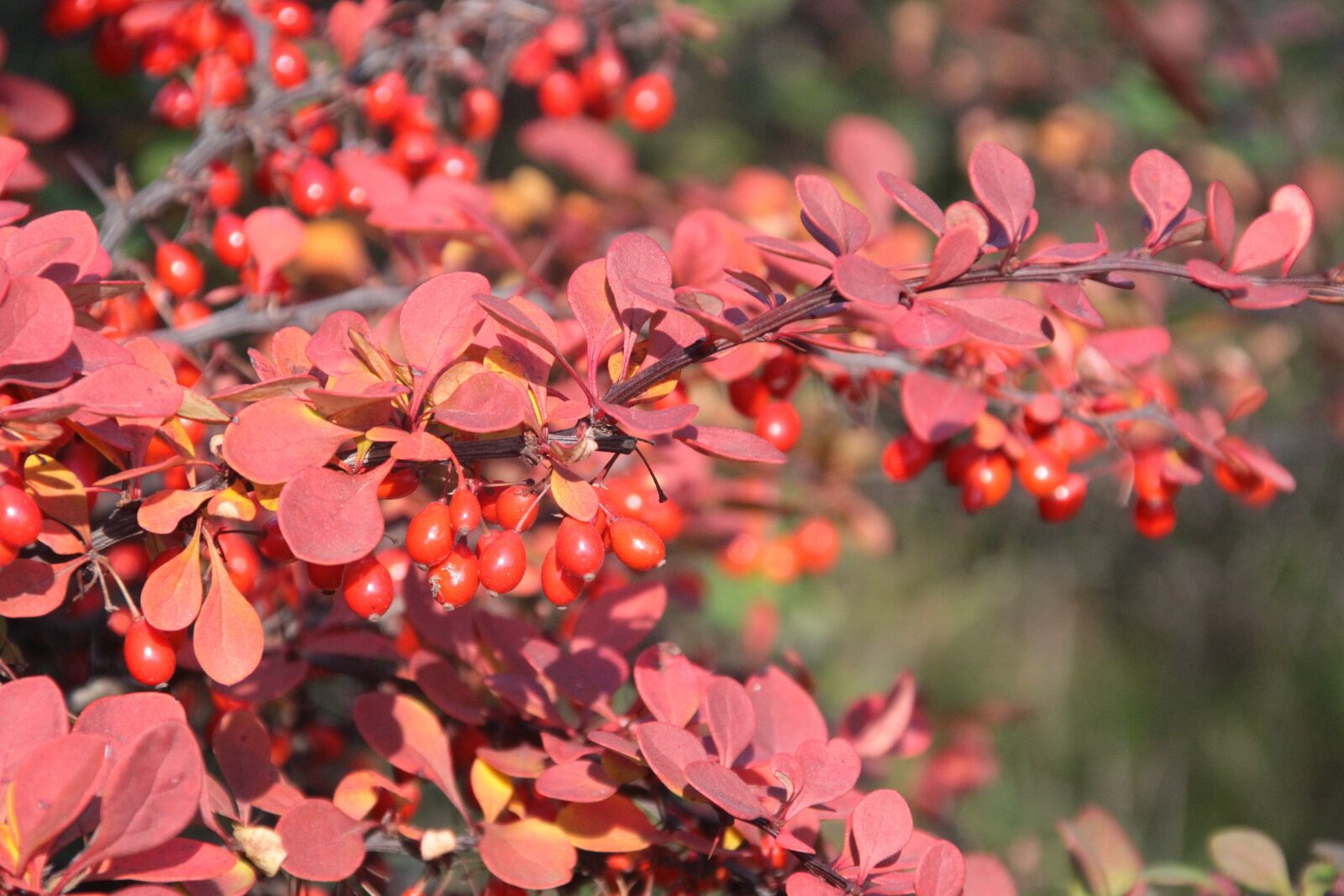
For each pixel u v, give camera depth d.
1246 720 1.80
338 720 0.77
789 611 1.39
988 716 0.97
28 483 0.63
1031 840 1.05
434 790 0.82
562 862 0.66
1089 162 1.57
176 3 0.77
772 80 1.94
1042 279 0.64
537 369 0.63
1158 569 1.88
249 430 0.61
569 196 1.15
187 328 0.73
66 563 0.63
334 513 0.61
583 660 0.69
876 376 0.73
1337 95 1.61
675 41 0.90
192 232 0.75
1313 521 1.75
